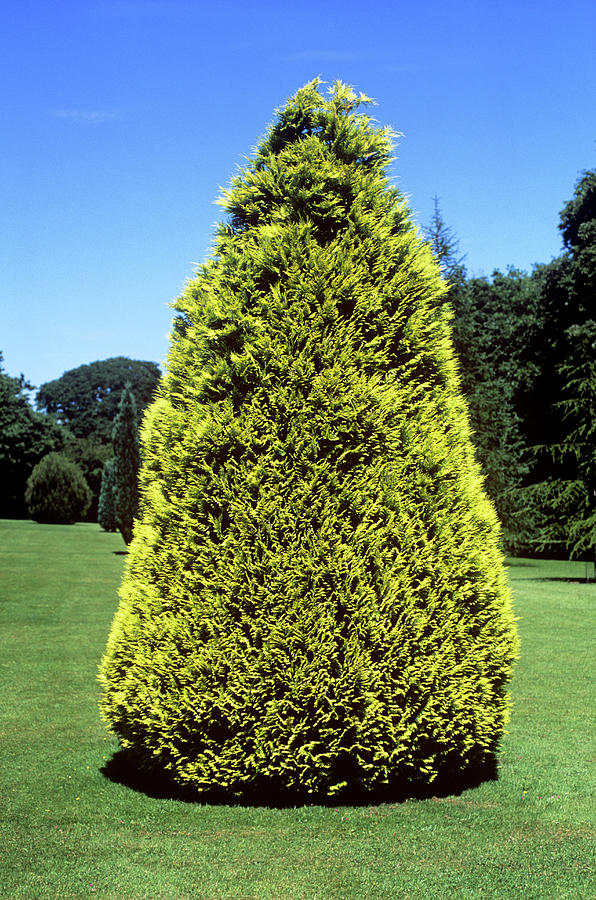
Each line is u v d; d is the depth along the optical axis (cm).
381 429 548
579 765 632
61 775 599
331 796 545
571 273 3175
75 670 1045
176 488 566
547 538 2623
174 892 396
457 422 596
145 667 547
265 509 532
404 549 539
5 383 6788
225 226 625
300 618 517
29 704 855
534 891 399
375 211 602
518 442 3372
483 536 591
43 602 1745
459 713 541
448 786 575
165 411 591
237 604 527
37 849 452
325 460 540
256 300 574
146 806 527
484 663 560
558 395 3538
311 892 397
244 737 524
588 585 2144
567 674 1018
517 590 1989
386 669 522
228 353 565
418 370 591
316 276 569
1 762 635
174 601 549
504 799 545
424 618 533
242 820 501
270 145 636
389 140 630
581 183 3212
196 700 521
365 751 527
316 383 545
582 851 452
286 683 515
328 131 623
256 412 547
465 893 396
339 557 525
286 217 592
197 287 612
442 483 562
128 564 610
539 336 3550
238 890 399
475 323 3422
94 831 481
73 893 395
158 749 536
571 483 2497
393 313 588
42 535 4309
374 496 546
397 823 495
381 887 403
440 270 612
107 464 4950
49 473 5812
